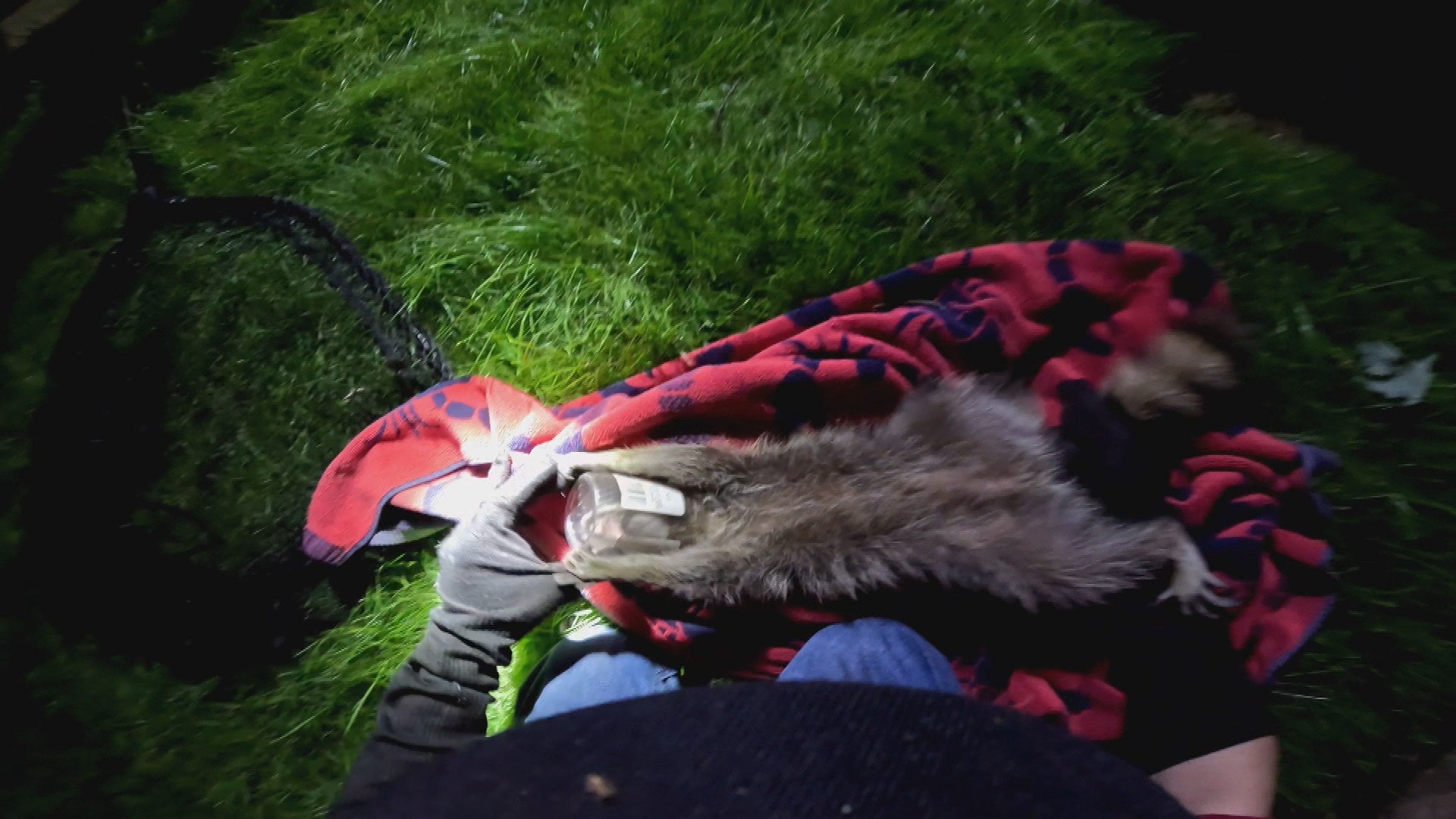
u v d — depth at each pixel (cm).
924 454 77
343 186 107
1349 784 88
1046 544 73
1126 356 91
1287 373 100
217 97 112
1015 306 93
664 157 109
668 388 85
